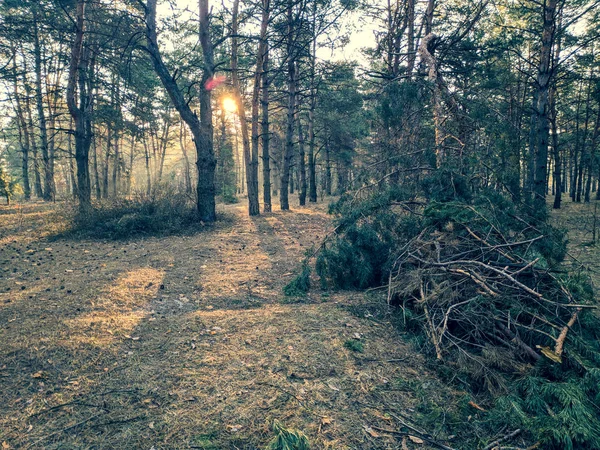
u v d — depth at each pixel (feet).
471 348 13.05
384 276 19.49
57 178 143.74
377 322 15.43
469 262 14.94
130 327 14.47
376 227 20.39
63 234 34.76
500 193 19.72
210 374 11.23
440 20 46.60
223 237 35.01
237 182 156.04
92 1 41.81
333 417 9.53
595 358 11.09
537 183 36.09
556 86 55.21
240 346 12.99
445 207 18.21
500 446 8.82
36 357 11.92
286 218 47.44
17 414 9.38
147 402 9.93
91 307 16.56
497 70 41.96
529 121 61.72
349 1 48.67
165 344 13.10
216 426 9.05
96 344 12.87
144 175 185.98
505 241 16.47
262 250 29.66
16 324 14.42
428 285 15.97
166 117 89.35
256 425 9.11
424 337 13.84
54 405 9.75
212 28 48.24
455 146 22.44
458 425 9.52
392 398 10.47
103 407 9.72
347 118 80.89
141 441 8.55
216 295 18.98
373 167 24.35
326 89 66.28
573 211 58.59
